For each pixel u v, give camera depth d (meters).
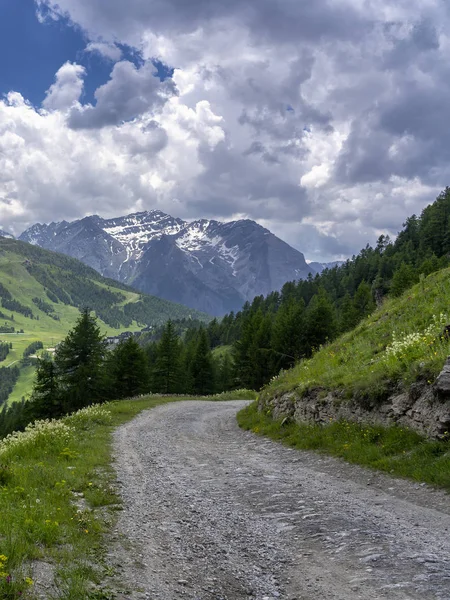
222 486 11.73
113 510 9.27
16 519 7.10
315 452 15.51
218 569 6.34
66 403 57.47
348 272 173.00
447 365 12.46
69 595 4.89
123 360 68.06
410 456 11.79
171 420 30.02
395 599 5.18
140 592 5.38
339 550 6.90
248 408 29.62
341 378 18.81
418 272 77.00
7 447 16.14
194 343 107.94
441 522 7.89
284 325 81.94
